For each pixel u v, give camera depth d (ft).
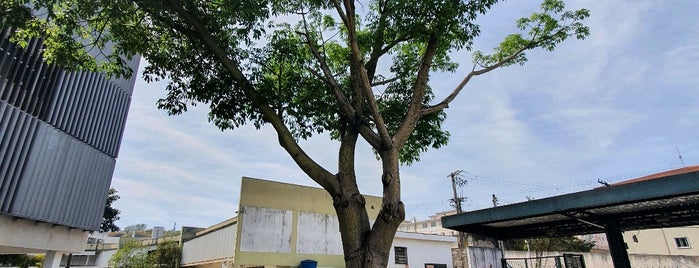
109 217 104.68
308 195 39.68
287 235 36.78
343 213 20.45
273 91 26.55
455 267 73.67
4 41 35.09
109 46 48.19
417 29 24.16
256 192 36.32
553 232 41.29
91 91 46.62
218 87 26.66
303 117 28.40
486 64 31.14
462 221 36.88
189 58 27.32
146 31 26.96
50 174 40.40
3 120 34.81
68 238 45.34
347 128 25.23
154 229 136.05
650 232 103.04
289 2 27.12
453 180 97.04
